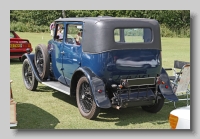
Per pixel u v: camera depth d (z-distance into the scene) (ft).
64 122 18.42
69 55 21.20
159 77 19.39
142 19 19.36
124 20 18.69
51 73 24.58
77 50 20.16
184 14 101.19
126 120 19.16
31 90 25.90
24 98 23.62
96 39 18.35
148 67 19.04
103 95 17.95
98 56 18.22
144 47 18.93
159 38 19.61
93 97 17.90
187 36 98.89
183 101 23.72
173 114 12.78
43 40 72.59
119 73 18.47
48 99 23.43
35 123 18.16
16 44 40.42
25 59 26.18
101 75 18.37
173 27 101.86
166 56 49.83
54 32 23.67
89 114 18.71
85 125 17.99
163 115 20.36
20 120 18.62
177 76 22.22
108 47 18.04
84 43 19.35
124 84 18.16
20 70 35.50
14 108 15.83
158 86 19.94
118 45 18.20
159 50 19.53
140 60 18.84
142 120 19.24
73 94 20.45
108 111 20.90
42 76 24.14
